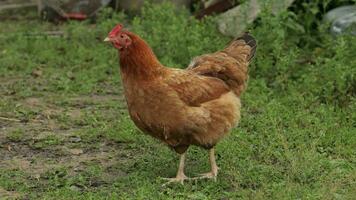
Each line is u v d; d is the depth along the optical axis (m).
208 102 7.41
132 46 7.23
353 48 11.12
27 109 10.57
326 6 12.84
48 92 11.52
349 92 10.55
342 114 9.78
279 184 7.52
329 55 11.81
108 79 12.22
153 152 8.76
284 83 11.11
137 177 7.83
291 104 10.36
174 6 14.23
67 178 7.91
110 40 7.24
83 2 15.76
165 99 7.21
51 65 12.95
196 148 8.66
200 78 7.45
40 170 8.22
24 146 9.06
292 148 8.76
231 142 8.83
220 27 12.97
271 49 11.70
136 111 7.37
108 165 8.36
